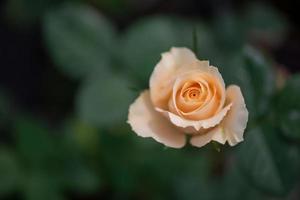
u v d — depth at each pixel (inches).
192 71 19.7
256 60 24.7
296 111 24.0
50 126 38.8
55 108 39.9
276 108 24.3
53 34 31.2
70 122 33.2
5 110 36.6
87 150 31.4
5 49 42.3
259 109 24.3
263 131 24.2
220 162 30.7
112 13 39.4
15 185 30.4
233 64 25.0
